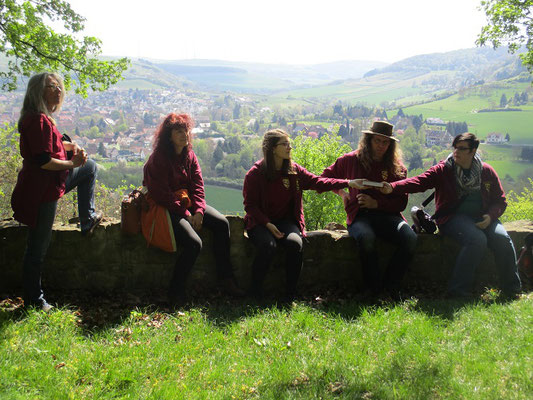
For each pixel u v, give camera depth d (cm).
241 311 426
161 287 481
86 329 376
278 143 469
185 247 441
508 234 530
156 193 443
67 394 280
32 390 281
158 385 298
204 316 410
